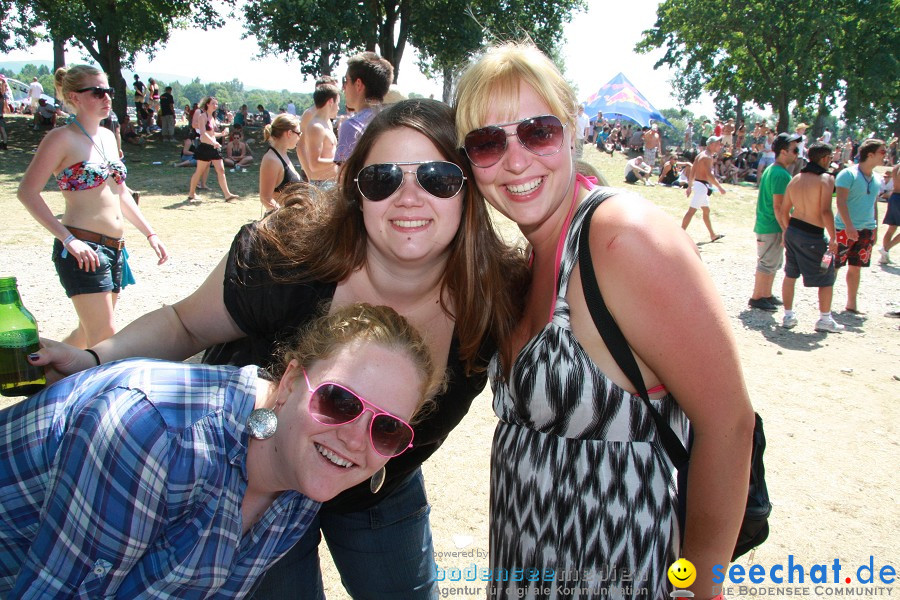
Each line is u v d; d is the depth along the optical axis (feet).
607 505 5.32
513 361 5.81
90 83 12.13
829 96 120.47
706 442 5.13
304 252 5.83
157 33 74.13
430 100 5.91
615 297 4.94
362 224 5.95
